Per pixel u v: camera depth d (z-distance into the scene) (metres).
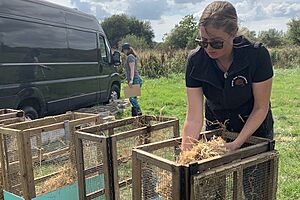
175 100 10.88
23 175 3.40
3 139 3.54
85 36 8.38
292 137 6.43
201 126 2.19
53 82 7.09
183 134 2.18
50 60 6.97
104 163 2.89
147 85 15.63
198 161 1.76
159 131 3.35
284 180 4.32
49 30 6.92
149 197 2.06
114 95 10.30
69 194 3.35
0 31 5.69
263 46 2.08
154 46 51.50
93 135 2.93
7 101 5.86
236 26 1.95
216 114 2.40
